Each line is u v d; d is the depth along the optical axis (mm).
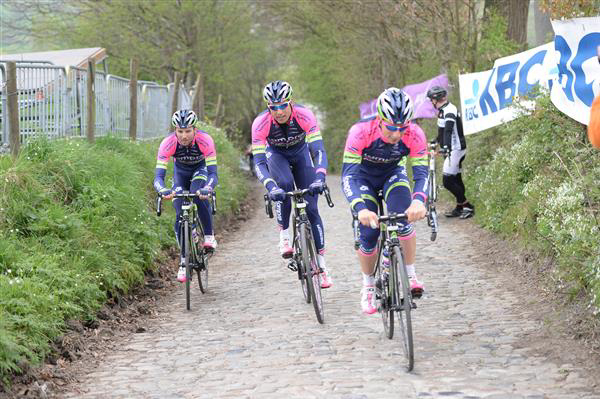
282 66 41438
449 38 16438
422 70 21469
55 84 9609
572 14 7996
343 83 31734
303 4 28547
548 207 7156
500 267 7629
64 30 33656
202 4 31656
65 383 4766
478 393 4168
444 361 4805
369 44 24312
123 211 8023
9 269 5812
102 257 6809
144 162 10664
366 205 5164
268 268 8586
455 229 10086
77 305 5918
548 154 8633
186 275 6715
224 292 7434
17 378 4586
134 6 31328
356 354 5059
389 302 5070
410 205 5039
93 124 10078
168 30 32281
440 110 10344
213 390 4496
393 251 4812
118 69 33125
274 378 4645
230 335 5781
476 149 12031
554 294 6152
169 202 10188
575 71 7250
